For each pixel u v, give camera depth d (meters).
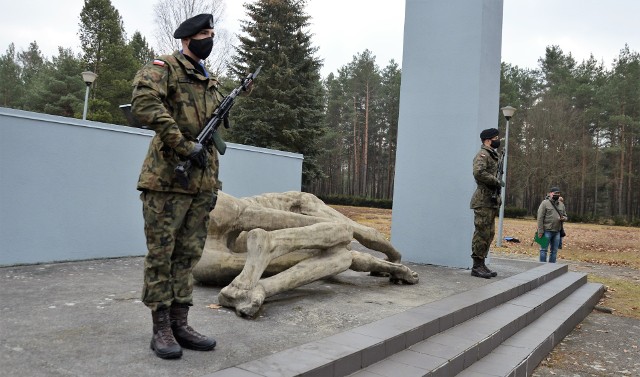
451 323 5.42
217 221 5.86
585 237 26.12
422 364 4.16
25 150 7.05
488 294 6.62
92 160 7.88
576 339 7.18
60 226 7.51
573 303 8.38
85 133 7.76
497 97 9.98
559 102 47.12
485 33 9.43
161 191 3.41
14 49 64.75
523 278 8.35
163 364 3.28
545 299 7.57
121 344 3.62
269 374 3.17
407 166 10.01
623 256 18.56
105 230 8.11
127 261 7.88
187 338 3.65
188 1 29.72
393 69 61.25
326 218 6.59
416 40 9.98
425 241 9.73
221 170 10.02
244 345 3.86
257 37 31.73
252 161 10.62
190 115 3.48
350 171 66.00
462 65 9.49
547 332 6.41
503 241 21.25
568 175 46.38
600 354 6.54
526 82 54.53
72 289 5.45
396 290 6.60
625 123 46.38
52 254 7.43
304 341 4.07
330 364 3.51
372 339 4.17
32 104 43.28
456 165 9.49
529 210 52.09
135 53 50.81
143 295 3.46
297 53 32.09
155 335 3.48
